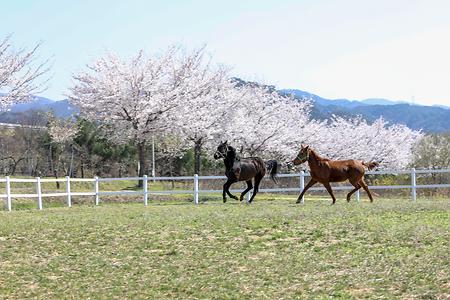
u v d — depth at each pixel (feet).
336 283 29.50
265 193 112.68
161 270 34.65
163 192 82.07
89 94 125.29
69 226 51.37
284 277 31.45
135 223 51.80
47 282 32.68
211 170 167.84
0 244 44.09
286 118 154.20
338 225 46.21
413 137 193.77
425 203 63.82
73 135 174.70
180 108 124.77
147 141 138.21
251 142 146.61
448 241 37.81
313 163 70.74
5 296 29.84
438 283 28.09
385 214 52.80
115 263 36.91
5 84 101.55
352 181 70.69
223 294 28.55
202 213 58.80
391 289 27.84
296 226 46.68
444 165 185.98
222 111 136.98
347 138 173.99
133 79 122.62
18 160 189.57
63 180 81.10
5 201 87.66
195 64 135.44
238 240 42.50
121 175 179.01
